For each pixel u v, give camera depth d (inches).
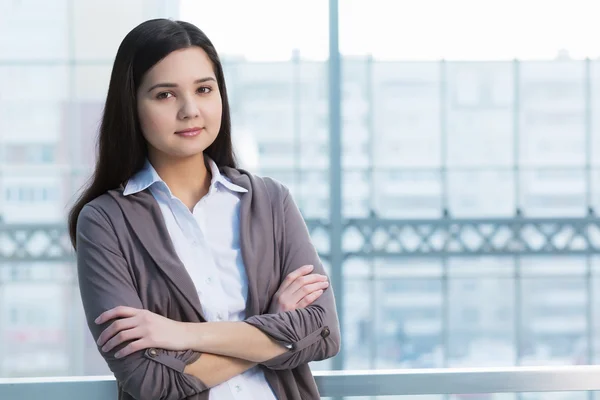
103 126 60.1
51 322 528.1
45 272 526.9
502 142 536.4
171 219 59.1
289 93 524.7
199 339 54.7
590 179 540.7
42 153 520.1
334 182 456.4
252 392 57.5
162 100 57.6
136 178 60.0
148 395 53.9
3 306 525.0
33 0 512.1
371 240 473.7
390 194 535.2
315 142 529.0
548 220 483.8
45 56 514.9
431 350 534.3
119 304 55.5
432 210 538.3
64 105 515.5
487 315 544.7
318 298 60.4
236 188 61.3
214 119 58.6
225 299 58.4
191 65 57.4
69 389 64.6
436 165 536.4
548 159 540.4
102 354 55.4
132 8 498.9
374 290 524.1
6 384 64.1
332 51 452.1
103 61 504.7
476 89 533.3
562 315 548.4
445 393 66.2
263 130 527.5
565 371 66.5
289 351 57.0
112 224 57.8
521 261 535.8
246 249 59.4
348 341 526.3
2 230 477.1
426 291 531.8
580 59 526.6
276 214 62.2
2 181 520.4
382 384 65.8
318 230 467.5
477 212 537.3
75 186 515.8
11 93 514.6
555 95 535.8
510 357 544.1
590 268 535.8
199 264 58.4
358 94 523.5
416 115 532.1
